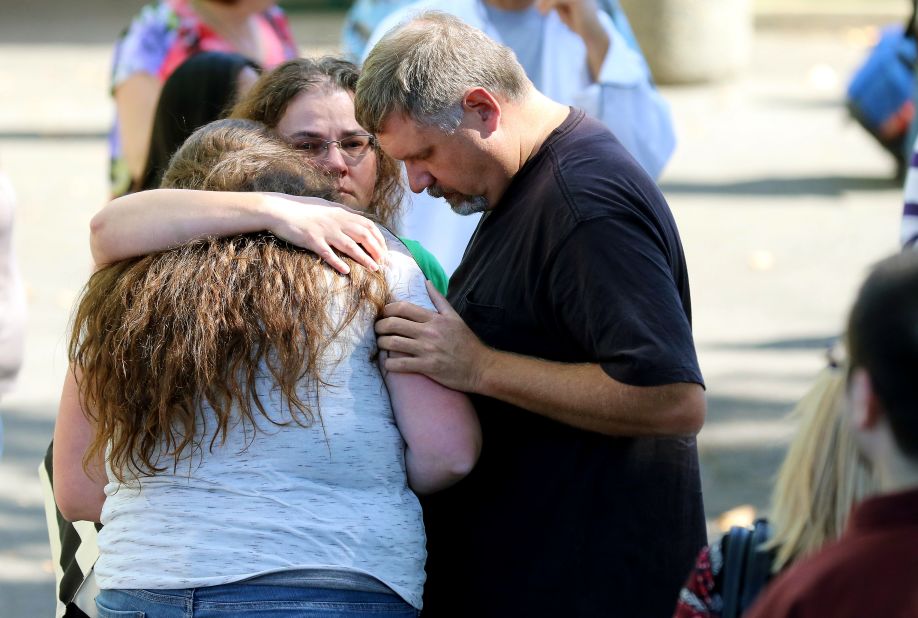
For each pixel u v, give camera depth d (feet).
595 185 27.61
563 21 46.09
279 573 25.30
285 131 32.96
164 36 54.44
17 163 116.16
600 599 28.91
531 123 29.01
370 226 28.09
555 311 28.09
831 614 17.24
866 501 17.90
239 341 25.85
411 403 27.61
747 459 57.00
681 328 26.81
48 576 49.93
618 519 28.78
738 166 110.73
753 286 79.92
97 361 26.63
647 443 28.89
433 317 27.84
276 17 60.80
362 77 28.94
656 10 144.25
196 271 26.40
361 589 25.82
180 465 26.13
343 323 26.73
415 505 27.40
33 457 60.03
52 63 166.40
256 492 25.71
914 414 17.51
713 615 21.81
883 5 191.11
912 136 87.81
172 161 30.73
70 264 87.45
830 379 20.94
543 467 28.96
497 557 29.25
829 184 103.96
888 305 17.95
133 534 26.18
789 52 165.17
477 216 41.65
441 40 28.25
